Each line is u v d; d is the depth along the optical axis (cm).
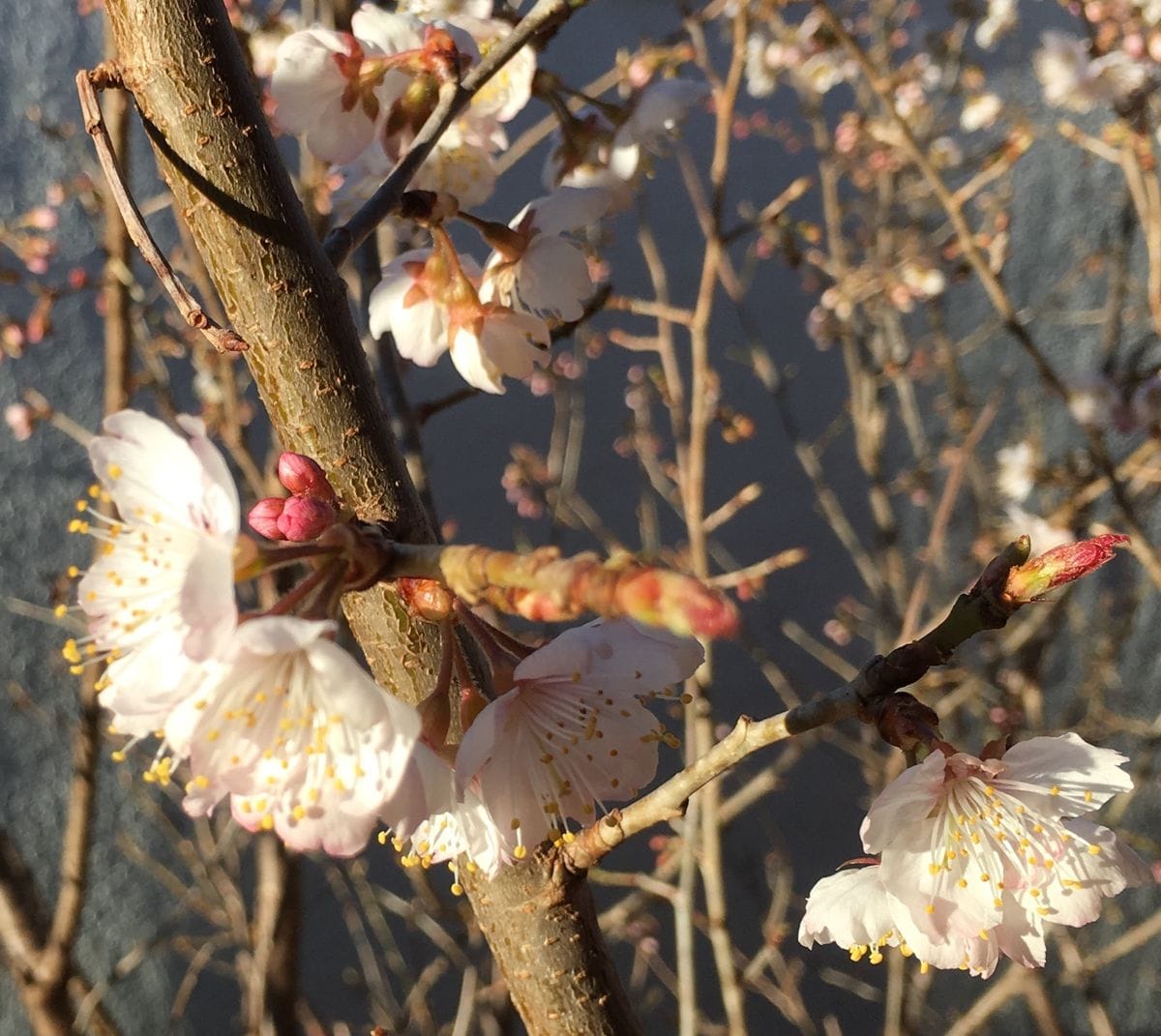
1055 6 77
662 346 47
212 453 12
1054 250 80
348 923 62
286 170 17
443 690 14
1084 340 76
